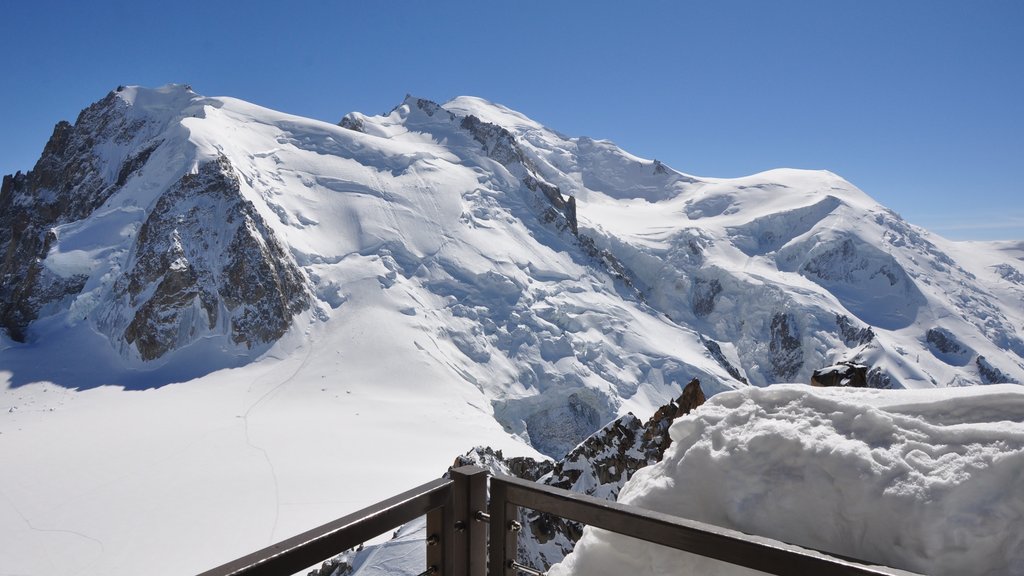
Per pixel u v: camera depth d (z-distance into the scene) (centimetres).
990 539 242
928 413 301
